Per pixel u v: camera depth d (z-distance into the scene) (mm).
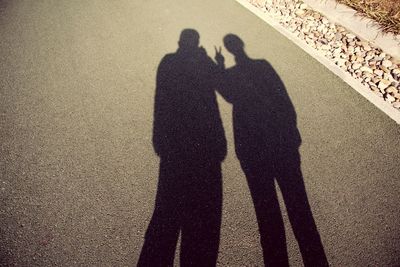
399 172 3186
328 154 3348
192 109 3814
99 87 4102
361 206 2949
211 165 3283
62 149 3422
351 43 4500
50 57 4539
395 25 4332
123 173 3225
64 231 2807
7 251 2680
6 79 4188
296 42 4668
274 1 5484
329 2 4977
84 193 3064
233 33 4859
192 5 5500
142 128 3633
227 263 2635
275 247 2719
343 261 2631
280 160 3312
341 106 3789
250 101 3885
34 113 3777
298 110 3768
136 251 2699
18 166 3268
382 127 3562
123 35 4898
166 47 4668
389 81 3957
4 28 5059
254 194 3057
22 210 2936
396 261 2627
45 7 5578
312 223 2854
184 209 2953
